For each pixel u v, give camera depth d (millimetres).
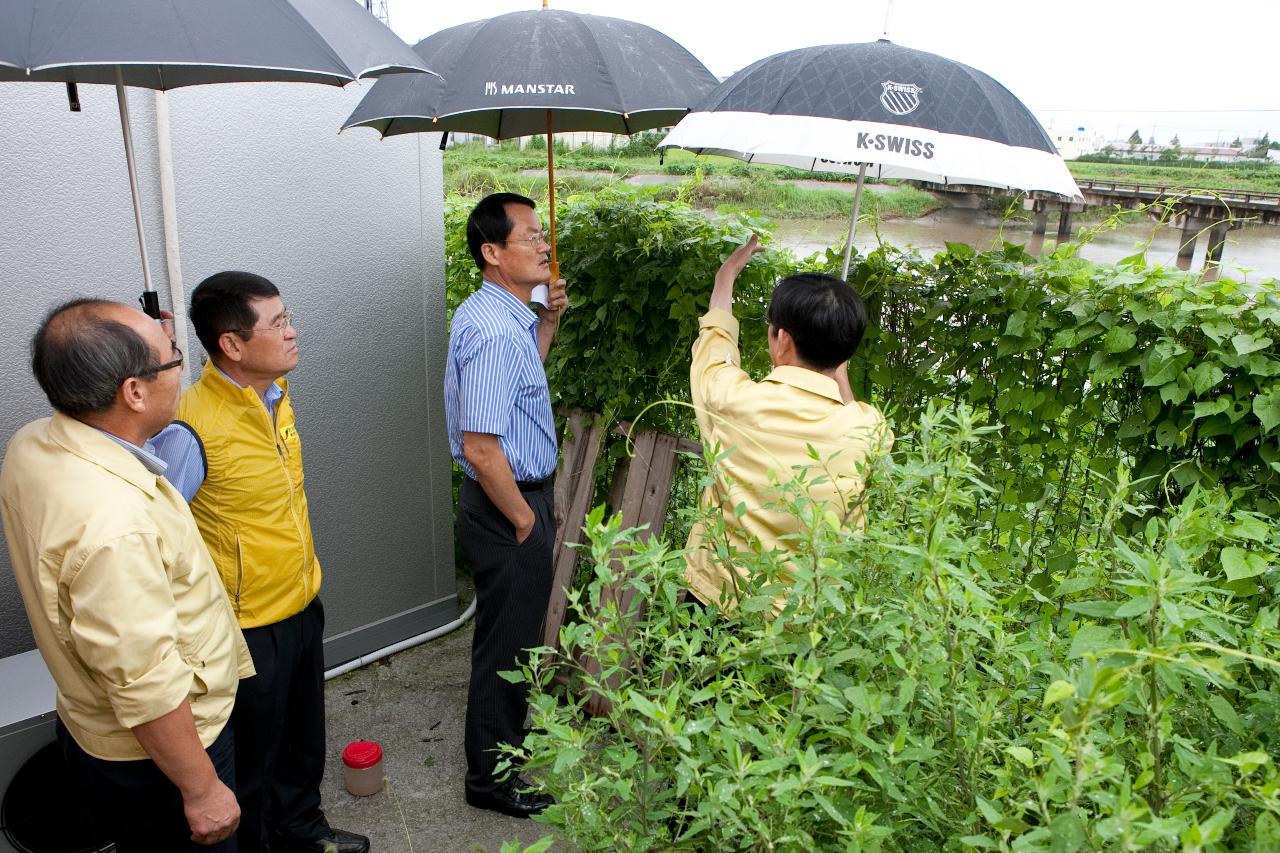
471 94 2326
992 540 2604
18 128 2539
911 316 2709
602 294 3332
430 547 3824
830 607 1313
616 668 1311
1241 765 924
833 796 1131
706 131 2143
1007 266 2498
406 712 3352
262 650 2227
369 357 3426
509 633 2654
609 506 3473
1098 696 891
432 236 3518
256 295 2076
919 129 1953
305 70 1710
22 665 2467
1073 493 2518
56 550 1520
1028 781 1009
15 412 2682
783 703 1269
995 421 2611
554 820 1238
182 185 2844
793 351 1977
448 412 2604
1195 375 2098
